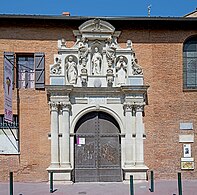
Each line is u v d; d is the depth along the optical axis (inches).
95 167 864.9
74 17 875.4
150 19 883.4
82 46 869.8
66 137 844.6
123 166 854.5
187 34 901.8
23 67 883.4
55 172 832.9
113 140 874.1
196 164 874.1
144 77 885.8
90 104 863.1
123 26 894.4
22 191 730.2
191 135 879.1
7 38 871.7
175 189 737.6
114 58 872.3
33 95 864.9
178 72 892.6
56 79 851.4
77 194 697.6
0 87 863.7
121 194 692.1
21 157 852.0
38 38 879.1
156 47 895.1
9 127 858.8
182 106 884.6
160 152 869.8
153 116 875.4
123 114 866.8
